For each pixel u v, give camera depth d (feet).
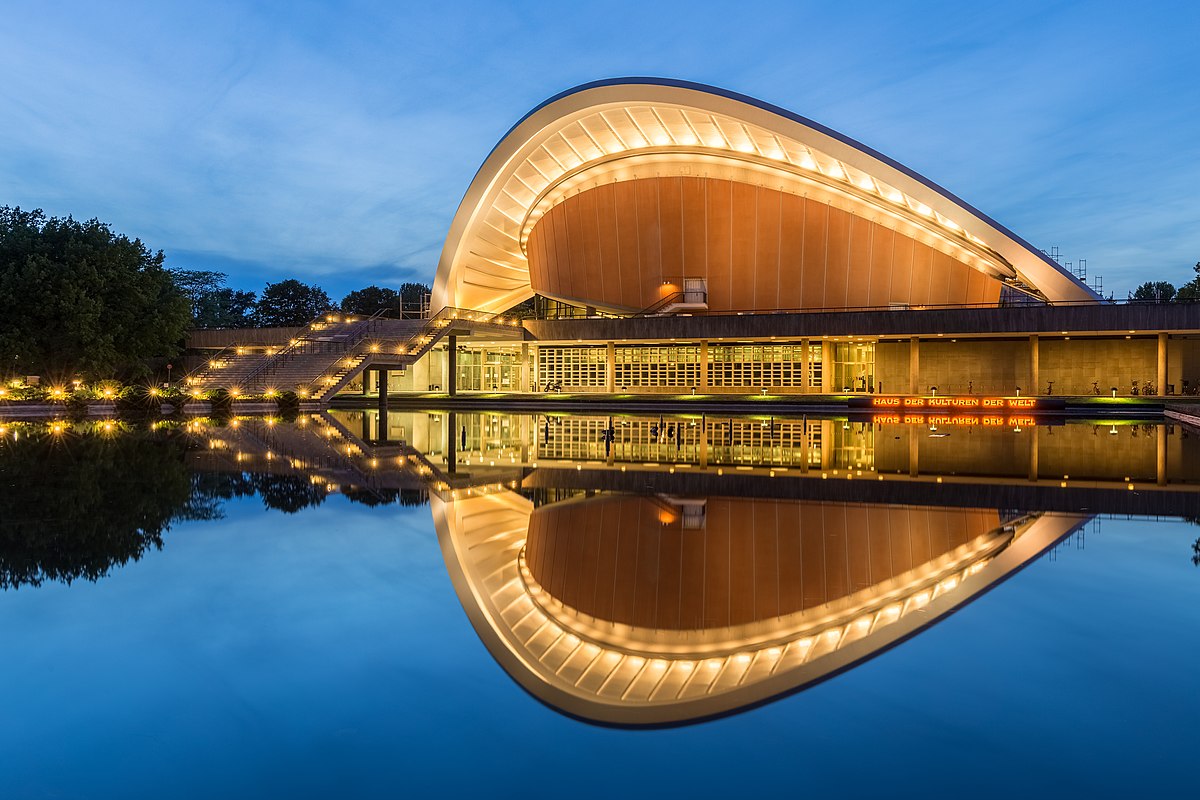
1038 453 63.98
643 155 164.45
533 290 194.70
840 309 165.17
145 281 152.15
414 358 141.90
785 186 159.84
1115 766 12.04
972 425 98.63
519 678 15.89
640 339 159.02
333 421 105.70
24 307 135.03
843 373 160.76
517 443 74.02
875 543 28.76
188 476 46.06
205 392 133.18
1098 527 31.58
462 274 194.49
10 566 24.57
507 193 174.50
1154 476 49.37
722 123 149.59
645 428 94.27
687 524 32.60
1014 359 152.97
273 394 134.21
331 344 160.25
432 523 32.24
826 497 40.14
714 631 18.90
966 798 11.10
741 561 25.98
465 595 21.76
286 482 44.11
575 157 166.71
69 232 143.33
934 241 155.84
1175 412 111.65
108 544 27.66
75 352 138.92
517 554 26.91
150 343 153.48
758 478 48.06
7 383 131.23
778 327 148.87
